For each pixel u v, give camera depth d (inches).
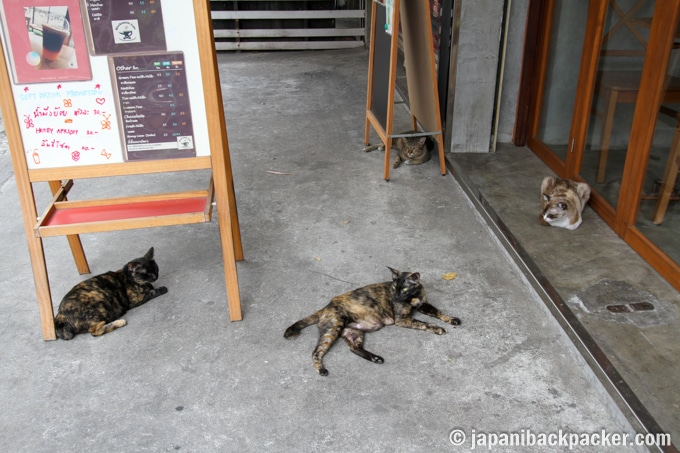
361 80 331.9
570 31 175.6
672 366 104.7
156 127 116.0
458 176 193.9
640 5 138.4
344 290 140.3
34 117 112.7
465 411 103.0
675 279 127.5
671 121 129.3
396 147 221.8
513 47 199.9
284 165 220.1
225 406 106.3
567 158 179.3
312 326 128.1
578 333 113.2
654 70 130.0
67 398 109.3
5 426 103.3
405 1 198.5
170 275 149.3
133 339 125.2
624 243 147.3
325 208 183.5
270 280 145.3
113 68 111.1
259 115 279.4
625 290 127.9
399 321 124.7
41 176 116.3
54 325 124.6
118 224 119.5
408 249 157.3
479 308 131.1
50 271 152.4
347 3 437.7
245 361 117.6
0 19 105.9
